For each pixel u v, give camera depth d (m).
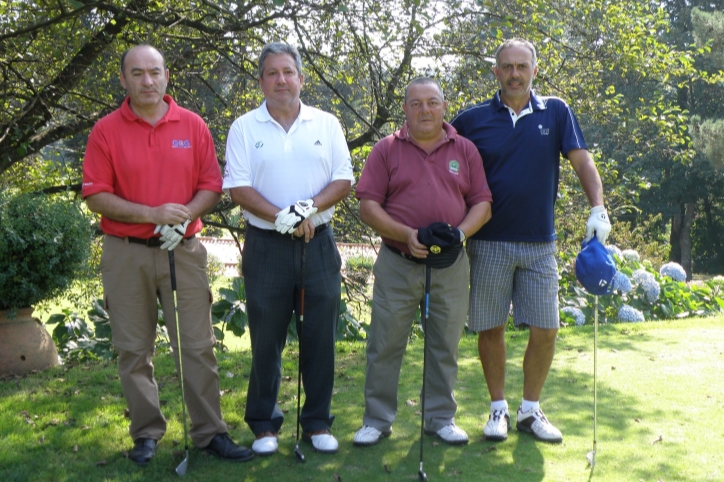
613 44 8.55
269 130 3.27
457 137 3.48
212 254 17.06
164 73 3.21
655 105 10.14
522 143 3.53
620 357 5.21
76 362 5.39
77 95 7.55
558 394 4.33
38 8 7.14
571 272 8.06
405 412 4.01
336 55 7.07
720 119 24.27
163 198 3.19
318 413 3.48
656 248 17.69
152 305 3.28
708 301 8.12
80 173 8.70
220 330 6.20
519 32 7.16
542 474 3.17
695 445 3.52
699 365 4.97
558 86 8.42
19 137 7.24
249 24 6.71
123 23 7.12
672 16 27.59
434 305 3.49
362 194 3.47
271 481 3.08
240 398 4.22
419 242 3.27
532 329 3.62
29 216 4.80
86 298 6.02
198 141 3.29
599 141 15.88
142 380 3.28
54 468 3.19
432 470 3.21
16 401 4.14
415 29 6.60
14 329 4.87
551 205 3.61
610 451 3.44
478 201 3.47
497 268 3.59
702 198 29.58
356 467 3.25
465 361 5.18
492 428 3.59
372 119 7.65
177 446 3.45
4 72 6.79
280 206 3.28
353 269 8.27
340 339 6.37
